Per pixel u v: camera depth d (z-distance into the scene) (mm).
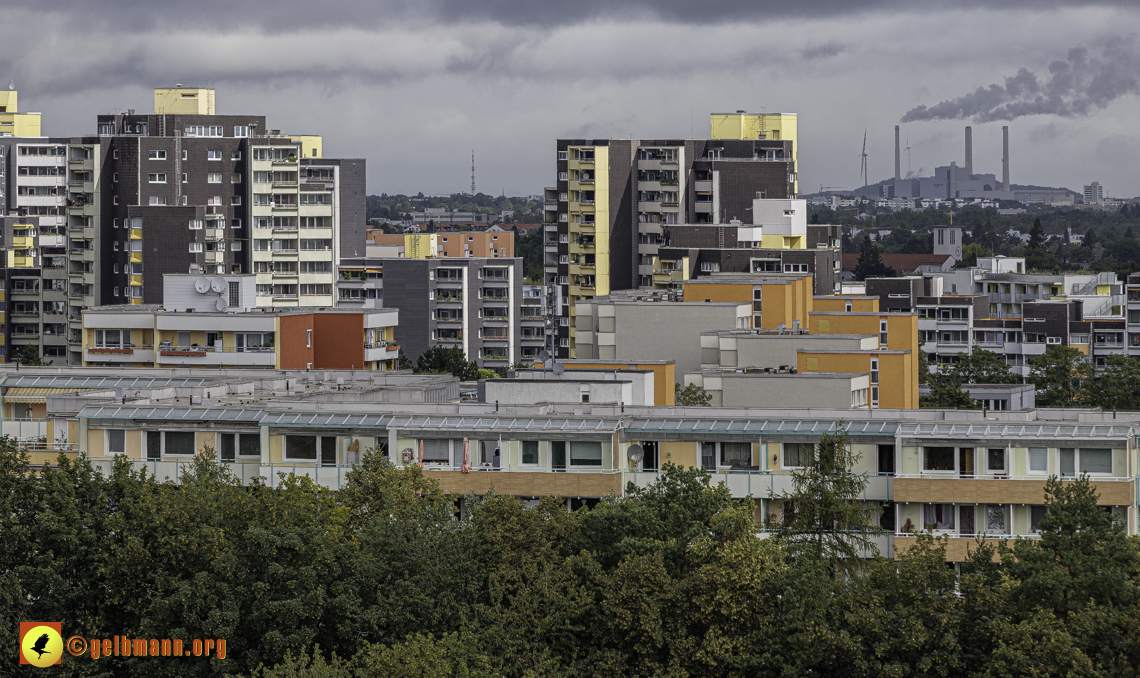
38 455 142125
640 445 130250
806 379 190250
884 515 127188
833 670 103438
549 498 117125
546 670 105750
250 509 110812
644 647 105500
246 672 105812
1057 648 94750
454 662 100750
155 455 135625
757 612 105562
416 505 116000
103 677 104500
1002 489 124000
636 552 109375
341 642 107875
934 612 101938
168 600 104625
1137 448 124188
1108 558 102250
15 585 105750
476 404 143125
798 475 119562
